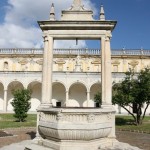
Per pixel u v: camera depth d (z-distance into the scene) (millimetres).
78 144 12219
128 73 32219
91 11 15586
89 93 51375
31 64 59219
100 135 12977
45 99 15047
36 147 13102
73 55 58156
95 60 58000
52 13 15570
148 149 15289
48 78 15164
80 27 15195
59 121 12117
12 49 59906
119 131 25406
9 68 59469
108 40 15211
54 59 58531
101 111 13000
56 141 12742
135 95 30234
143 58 58500
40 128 13570
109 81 14977
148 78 30125
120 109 52531
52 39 15375
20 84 56656
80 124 12023
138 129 25922
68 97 53125
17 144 14914
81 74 51844
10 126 27359
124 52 58969
